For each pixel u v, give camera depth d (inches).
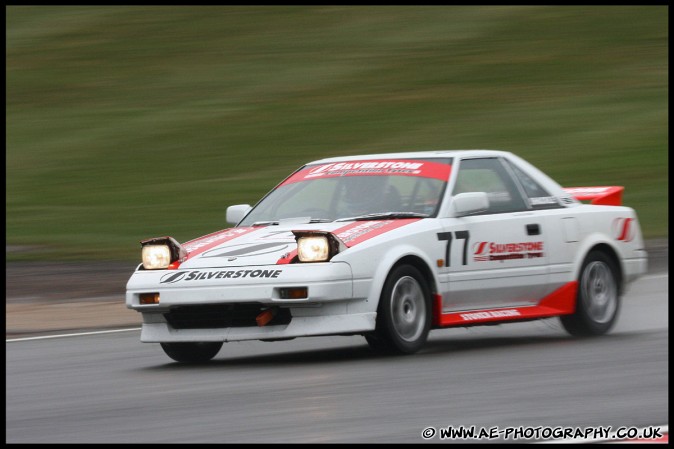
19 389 934.4
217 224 2324.1
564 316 1205.7
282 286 995.9
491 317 1124.5
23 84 3882.9
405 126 3176.7
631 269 1261.1
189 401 842.8
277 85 3671.3
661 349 1058.1
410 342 1051.3
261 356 1117.7
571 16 4192.9
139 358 1118.4
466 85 3555.6
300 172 1219.2
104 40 4311.0
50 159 3073.3
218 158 2982.3
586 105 3309.5
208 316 1034.1
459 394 834.8
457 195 1101.7
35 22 4594.0
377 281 1021.8
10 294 1724.9
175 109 3503.9
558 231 1192.2
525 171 1214.3
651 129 3031.5
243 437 700.0
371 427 721.0
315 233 1007.6
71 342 1245.7
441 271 1082.1
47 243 2215.8
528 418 740.0
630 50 3823.8
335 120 3275.1
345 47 4018.2
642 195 2498.8
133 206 2544.3
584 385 862.5
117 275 1882.4
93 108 3590.1
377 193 1133.1
